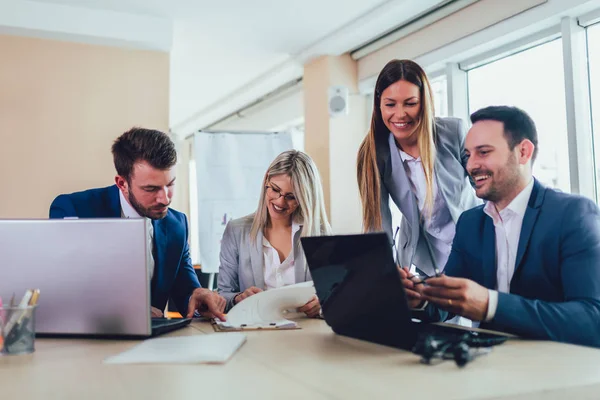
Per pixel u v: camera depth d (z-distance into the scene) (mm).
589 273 1382
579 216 1469
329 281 1280
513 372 949
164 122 4254
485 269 1701
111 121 4125
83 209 1972
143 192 1820
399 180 2705
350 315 1262
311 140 4648
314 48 4414
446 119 2602
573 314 1261
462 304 1240
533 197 1609
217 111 6910
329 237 1207
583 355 1087
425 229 2686
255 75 5395
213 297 1726
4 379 958
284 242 2248
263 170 4348
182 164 8477
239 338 1286
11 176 3889
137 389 873
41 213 3936
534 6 2914
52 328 1372
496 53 3318
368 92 4461
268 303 1686
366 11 3787
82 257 1345
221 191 4258
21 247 1369
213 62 4961
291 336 1374
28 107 3943
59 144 4000
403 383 882
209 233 4215
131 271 1322
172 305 2229
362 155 2797
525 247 1555
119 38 3963
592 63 2873
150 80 4230
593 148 2887
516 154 1661
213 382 906
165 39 4051
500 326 1261
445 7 3480
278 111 5926
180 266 2039
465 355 1000
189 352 1120
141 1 3760
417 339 1092
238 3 3717
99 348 1245
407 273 1452
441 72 3775
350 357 1096
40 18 3812
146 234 1316
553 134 2980
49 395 853
